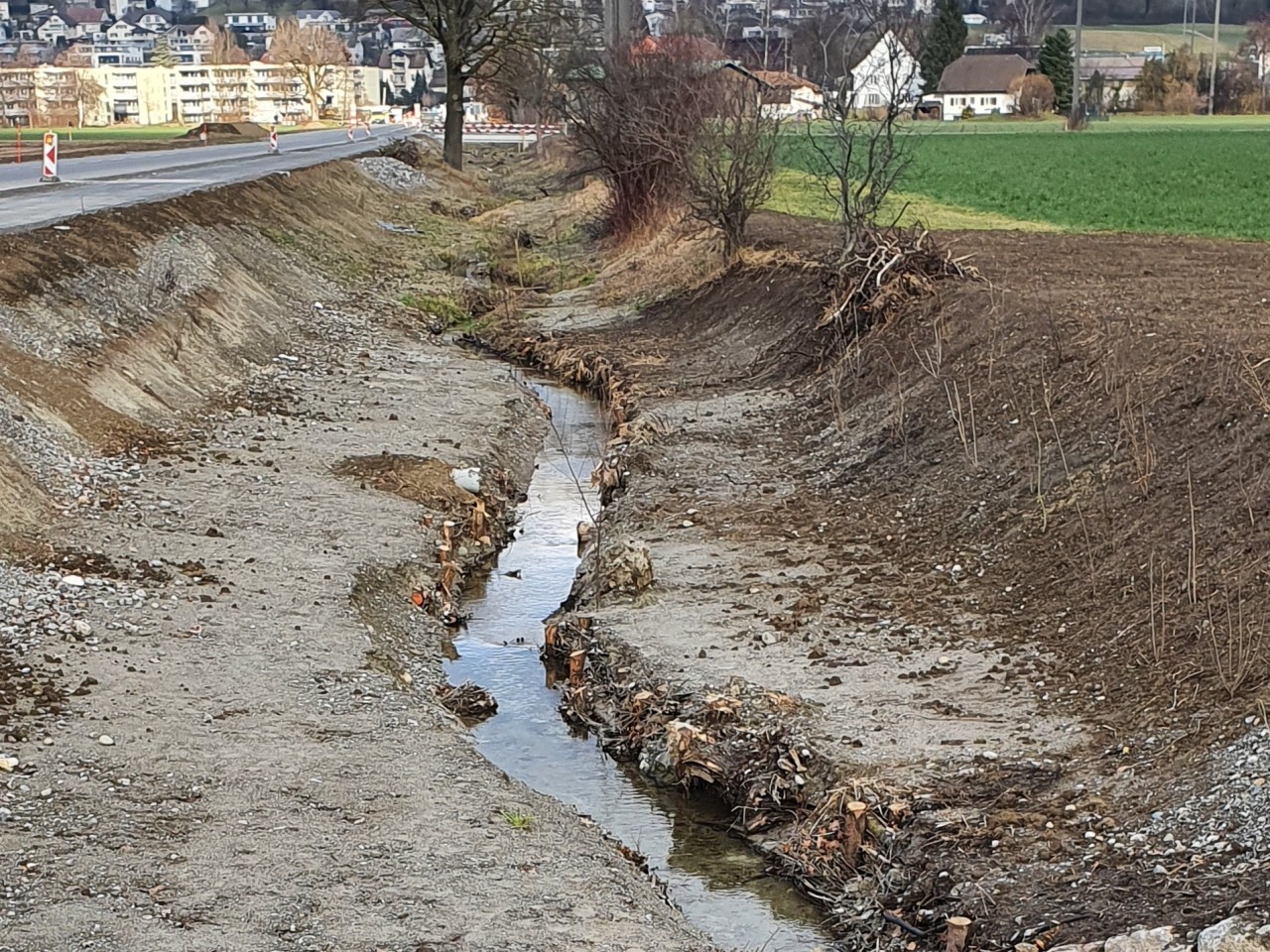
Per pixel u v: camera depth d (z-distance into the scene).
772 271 24.02
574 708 11.21
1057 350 15.73
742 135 26.92
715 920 8.29
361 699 10.47
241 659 10.91
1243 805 7.93
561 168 54.38
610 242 33.62
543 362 24.31
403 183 47.81
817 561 13.59
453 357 23.72
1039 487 13.33
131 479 14.65
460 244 36.50
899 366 18.09
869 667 10.99
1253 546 10.52
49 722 9.54
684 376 21.64
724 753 9.95
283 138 73.81
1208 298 18.00
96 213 22.31
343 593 12.50
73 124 131.12
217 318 21.00
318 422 18.22
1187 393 13.30
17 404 14.52
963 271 20.31
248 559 13.02
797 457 17.14
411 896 7.75
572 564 14.82
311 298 25.95
